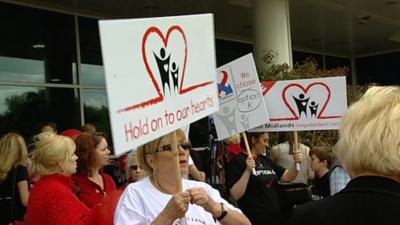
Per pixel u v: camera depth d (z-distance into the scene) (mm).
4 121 8617
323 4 10922
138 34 2137
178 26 2367
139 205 2508
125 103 2047
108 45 1990
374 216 1571
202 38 2508
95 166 3893
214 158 6680
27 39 9039
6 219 4773
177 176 2363
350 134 1686
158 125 2219
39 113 9125
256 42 9758
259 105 5051
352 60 18484
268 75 8438
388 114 1637
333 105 5293
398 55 17688
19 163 4832
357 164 1661
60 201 3018
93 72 10094
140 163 2615
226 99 5203
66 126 9531
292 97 5418
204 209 2453
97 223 2848
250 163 4641
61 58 9562
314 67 8578
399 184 1618
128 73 2074
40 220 3062
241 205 4715
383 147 1596
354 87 8609
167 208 2287
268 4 9562
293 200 5332
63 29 9648
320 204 1698
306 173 6230
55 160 3154
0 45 8625
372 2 11047
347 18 12453
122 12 10398
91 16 10133
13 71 8789
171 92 2307
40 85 9180
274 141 7160
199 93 2479
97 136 3977
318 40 15289
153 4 9906
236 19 11688
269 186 4785
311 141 7312
